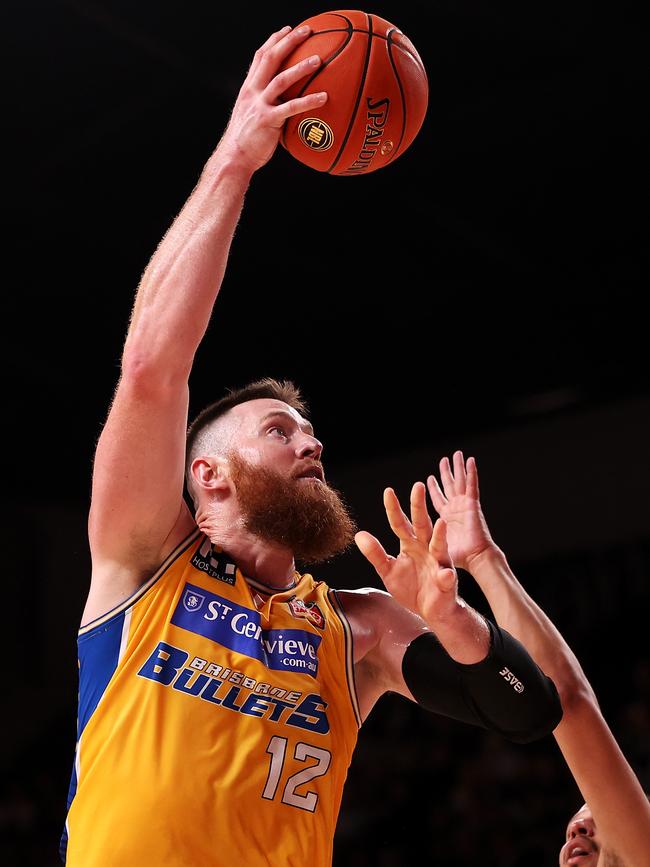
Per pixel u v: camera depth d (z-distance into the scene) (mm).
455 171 10391
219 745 2447
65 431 15242
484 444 16109
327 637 2779
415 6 8586
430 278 12156
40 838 14430
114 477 2557
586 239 11328
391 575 2469
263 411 3006
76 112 9750
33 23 8766
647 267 11648
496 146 10055
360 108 2803
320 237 11422
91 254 11648
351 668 2781
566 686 2809
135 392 2512
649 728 11297
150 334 2531
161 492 2588
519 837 11383
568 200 10742
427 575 2436
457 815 12172
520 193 10680
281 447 2936
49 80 9367
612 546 14766
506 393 14898
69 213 11000
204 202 2666
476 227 11188
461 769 12766
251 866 2365
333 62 2789
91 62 9219
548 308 12609
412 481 16281
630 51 8984
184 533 2736
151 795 2371
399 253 11703
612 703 13406
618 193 10578
